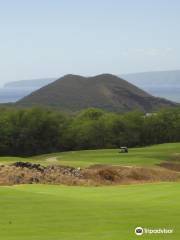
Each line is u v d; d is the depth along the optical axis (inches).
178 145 6742.1
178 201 1774.1
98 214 1443.2
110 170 3348.9
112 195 2048.5
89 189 2370.8
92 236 1166.3
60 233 1198.9
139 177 3422.7
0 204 1584.6
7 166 3211.1
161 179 3489.2
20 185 2605.8
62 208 1537.9
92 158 5118.1
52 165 3688.5
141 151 5994.1
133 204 1674.5
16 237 1153.4
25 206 1558.8
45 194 1910.7
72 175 3186.5
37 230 1230.3
